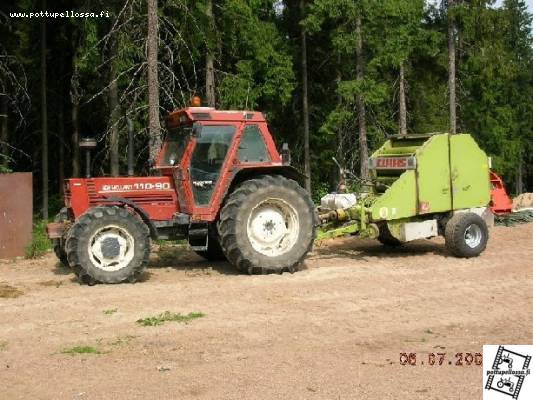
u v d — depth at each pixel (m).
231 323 7.28
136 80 17.83
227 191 10.20
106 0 17.31
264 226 10.23
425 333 6.95
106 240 9.38
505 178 38.97
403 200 11.34
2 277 10.29
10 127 21.98
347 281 9.54
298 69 25.14
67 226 10.12
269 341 6.64
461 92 29.52
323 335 6.86
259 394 5.20
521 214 17.02
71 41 20.45
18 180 12.38
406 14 21.64
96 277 9.28
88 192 9.95
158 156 10.89
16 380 5.62
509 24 27.89
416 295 8.67
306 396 5.16
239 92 20.59
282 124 26.00
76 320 7.46
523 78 43.97
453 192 11.77
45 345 6.57
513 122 35.16
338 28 22.08
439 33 26.69
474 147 12.02
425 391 5.27
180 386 5.40
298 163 26.03
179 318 7.46
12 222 12.33
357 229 11.37
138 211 9.98
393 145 12.78
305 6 23.61
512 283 9.40
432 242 13.54
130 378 5.60
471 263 10.99
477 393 5.23
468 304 8.20
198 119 10.08
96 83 19.14
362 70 22.22
